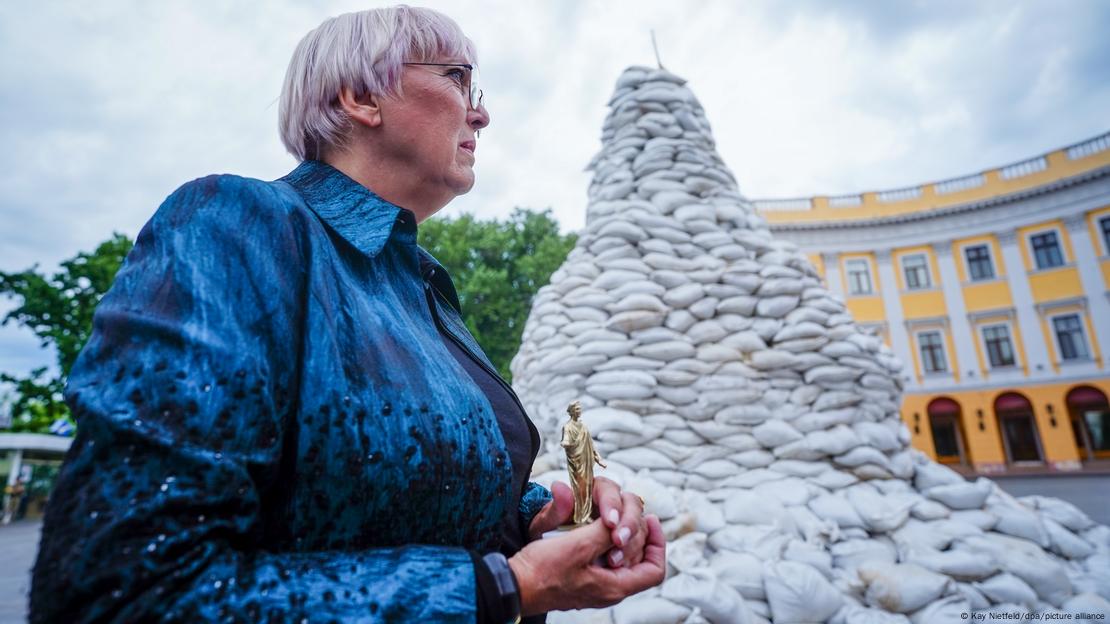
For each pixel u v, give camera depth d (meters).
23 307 13.25
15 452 15.53
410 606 0.50
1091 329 20.58
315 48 0.99
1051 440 20.67
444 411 0.71
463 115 1.05
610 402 3.32
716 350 3.41
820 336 3.49
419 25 1.02
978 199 23.25
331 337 0.63
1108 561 3.06
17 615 4.38
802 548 2.69
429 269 1.26
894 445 3.35
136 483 0.44
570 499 1.04
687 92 4.84
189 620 0.42
